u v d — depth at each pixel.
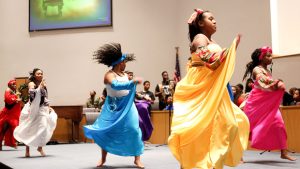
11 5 14.54
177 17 13.48
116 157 6.48
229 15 11.62
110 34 13.95
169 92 10.35
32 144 6.71
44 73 14.17
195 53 3.12
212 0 12.13
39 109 6.77
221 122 2.93
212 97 3.00
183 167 2.98
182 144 2.99
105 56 4.98
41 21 14.28
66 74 14.08
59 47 14.18
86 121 11.30
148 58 13.68
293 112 7.20
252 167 4.84
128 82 4.65
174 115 3.07
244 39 11.16
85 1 14.09
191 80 3.16
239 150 3.01
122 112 4.93
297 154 6.73
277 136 5.40
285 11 9.91
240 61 11.17
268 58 5.42
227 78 2.90
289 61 9.69
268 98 5.38
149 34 13.74
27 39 14.37
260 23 10.79
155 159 6.10
